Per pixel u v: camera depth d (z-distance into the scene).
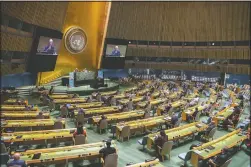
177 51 39.97
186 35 38.06
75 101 20.30
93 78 31.14
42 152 8.30
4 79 23.42
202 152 9.12
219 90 30.42
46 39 25.23
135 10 38.06
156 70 42.59
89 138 12.92
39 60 25.62
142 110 16.86
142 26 39.22
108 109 16.83
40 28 23.89
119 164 9.95
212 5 34.19
